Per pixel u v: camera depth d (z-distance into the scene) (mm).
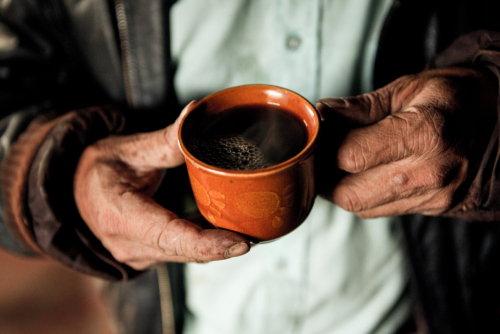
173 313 564
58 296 942
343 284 556
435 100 377
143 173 413
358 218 539
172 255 371
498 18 484
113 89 529
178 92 514
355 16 475
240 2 472
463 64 429
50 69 524
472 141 384
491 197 404
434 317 558
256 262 547
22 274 994
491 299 574
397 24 470
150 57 490
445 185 383
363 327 572
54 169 417
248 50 495
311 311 565
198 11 478
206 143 376
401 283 575
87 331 866
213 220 365
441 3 479
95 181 399
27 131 454
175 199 523
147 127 512
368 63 508
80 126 428
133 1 473
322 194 411
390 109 389
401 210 415
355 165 362
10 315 901
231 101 396
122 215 381
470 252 539
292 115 386
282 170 328
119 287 601
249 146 372
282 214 351
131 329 612
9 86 499
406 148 365
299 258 541
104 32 493
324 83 499
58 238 421
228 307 566
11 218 444
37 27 507
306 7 471
